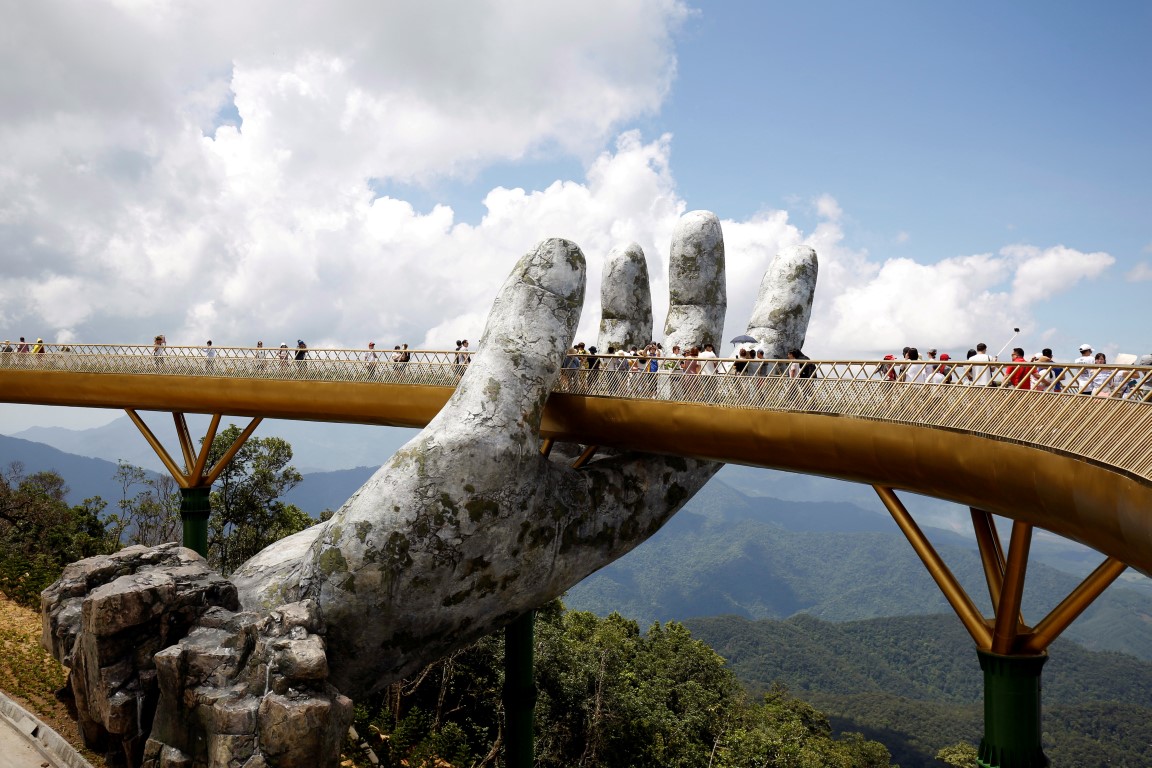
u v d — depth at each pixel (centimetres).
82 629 2012
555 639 4878
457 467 1953
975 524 1505
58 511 6450
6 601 3519
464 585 1983
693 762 4916
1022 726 1398
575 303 2184
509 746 2645
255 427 3159
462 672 4662
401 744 3344
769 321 2539
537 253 2178
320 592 1930
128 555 2280
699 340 2581
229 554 5962
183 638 1956
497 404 2017
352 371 2706
